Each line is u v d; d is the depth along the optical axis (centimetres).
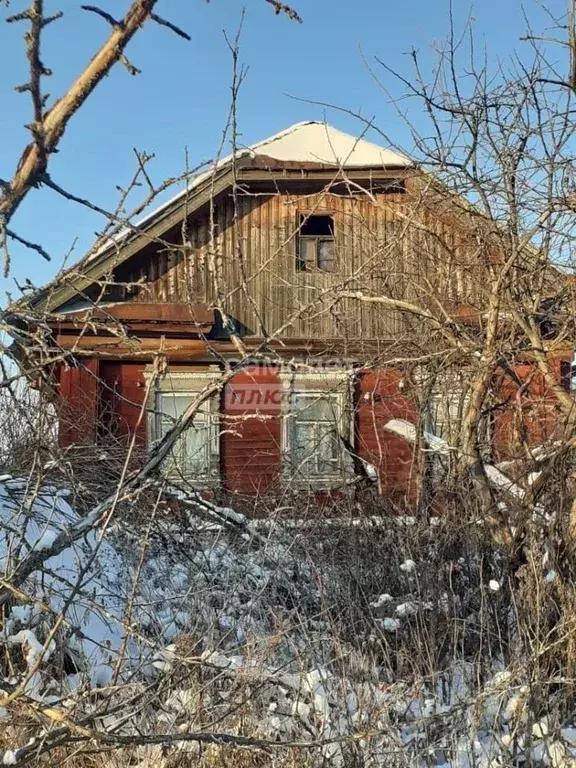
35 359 296
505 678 347
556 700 362
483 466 488
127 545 472
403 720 347
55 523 419
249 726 320
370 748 314
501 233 507
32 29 133
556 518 413
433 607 399
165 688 316
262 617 417
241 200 1145
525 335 525
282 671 360
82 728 236
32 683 334
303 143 1130
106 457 509
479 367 488
